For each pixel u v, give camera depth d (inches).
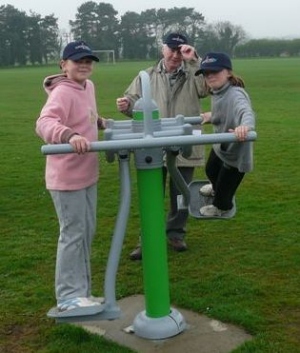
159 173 144.9
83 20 4234.7
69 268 148.9
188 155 143.0
